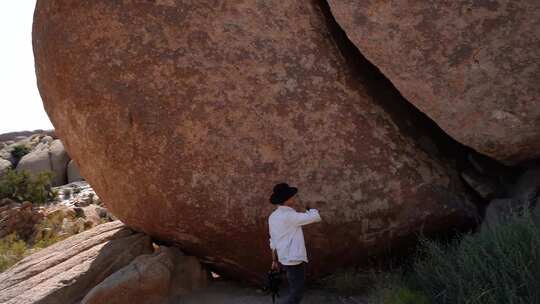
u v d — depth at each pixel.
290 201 4.38
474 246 4.23
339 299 5.12
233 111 5.18
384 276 5.12
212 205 5.20
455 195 5.31
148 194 5.41
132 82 5.27
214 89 5.19
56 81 5.70
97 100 5.41
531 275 3.62
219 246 5.50
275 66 5.25
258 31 5.30
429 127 5.50
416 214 5.23
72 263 6.17
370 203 5.19
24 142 35.38
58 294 5.55
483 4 4.71
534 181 5.04
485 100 4.83
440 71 4.88
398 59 4.98
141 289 5.21
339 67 5.34
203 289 5.73
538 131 4.78
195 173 5.20
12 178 21.73
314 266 5.45
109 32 5.34
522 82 4.72
